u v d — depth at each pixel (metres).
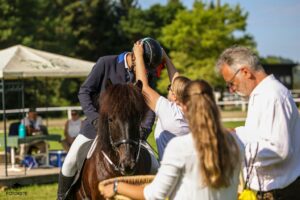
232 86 5.18
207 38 49.44
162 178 4.20
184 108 4.27
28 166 16.56
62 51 61.62
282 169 5.02
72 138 17.17
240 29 50.72
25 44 56.41
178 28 51.88
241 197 4.81
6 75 14.90
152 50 6.48
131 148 5.82
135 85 6.02
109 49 72.00
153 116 6.47
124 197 4.50
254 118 5.00
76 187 7.00
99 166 6.29
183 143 4.16
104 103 6.00
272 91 4.95
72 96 57.69
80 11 71.00
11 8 57.47
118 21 80.38
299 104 36.97
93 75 6.84
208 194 4.13
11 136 16.73
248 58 5.04
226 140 4.12
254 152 4.93
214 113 4.11
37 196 12.98
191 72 49.38
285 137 4.85
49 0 66.00
